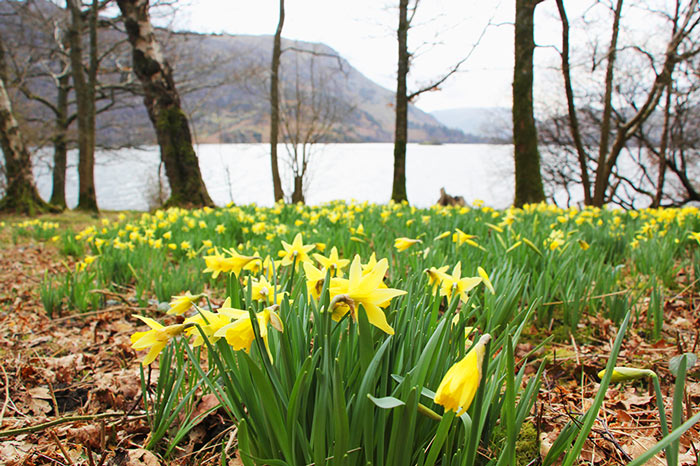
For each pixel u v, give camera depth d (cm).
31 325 327
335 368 109
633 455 169
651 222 506
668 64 1457
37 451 177
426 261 283
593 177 2416
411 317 150
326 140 2069
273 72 1762
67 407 217
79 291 343
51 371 249
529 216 580
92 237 527
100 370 257
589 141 2442
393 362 137
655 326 264
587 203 1688
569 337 275
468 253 327
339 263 165
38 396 223
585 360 243
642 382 225
